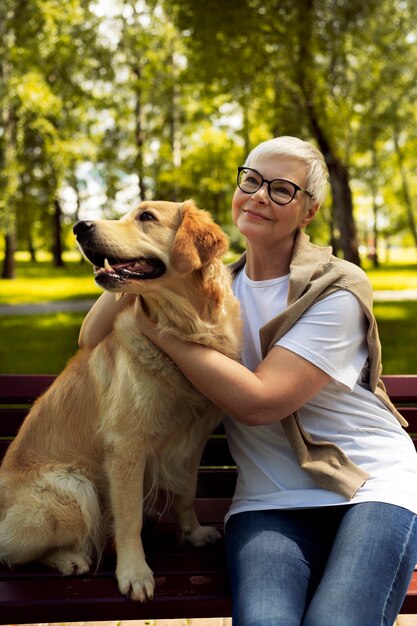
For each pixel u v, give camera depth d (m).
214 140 25.53
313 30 13.69
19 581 2.16
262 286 2.36
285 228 2.29
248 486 2.21
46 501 2.27
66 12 18.22
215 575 2.18
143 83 21.30
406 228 38.47
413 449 2.21
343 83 15.13
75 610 2.01
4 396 2.73
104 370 2.33
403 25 14.28
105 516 2.37
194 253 2.15
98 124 24.08
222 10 13.17
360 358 2.18
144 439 2.25
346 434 2.15
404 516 1.96
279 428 2.19
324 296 2.12
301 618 1.83
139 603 2.02
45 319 12.28
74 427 2.39
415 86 15.23
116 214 26.59
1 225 21.06
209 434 2.47
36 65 18.80
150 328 2.18
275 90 14.97
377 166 27.27
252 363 2.31
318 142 15.37
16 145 21.83
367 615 1.75
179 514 2.47
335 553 1.92
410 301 15.17
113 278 2.14
